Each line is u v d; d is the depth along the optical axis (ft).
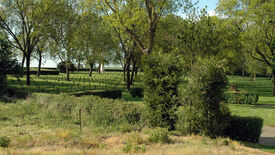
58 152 25.38
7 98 71.56
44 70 209.97
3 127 39.73
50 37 114.42
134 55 136.56
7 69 88.58
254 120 41.78
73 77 188.24
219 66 41.45
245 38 105.19
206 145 32.68
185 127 41.73
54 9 109.60
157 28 105.19
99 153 25.85
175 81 44.75
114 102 51.34
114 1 75.36
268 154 31.22
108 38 138.82
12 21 107.04
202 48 74.02
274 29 104.68
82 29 131.44
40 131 38.04
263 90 139.85
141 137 35.73
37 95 65.87
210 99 40.50
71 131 36.94
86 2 85.40
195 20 80.23
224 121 40.68
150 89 46.01
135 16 73.46
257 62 117.70
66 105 55.67
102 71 301.02
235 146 33.68
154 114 44.98
